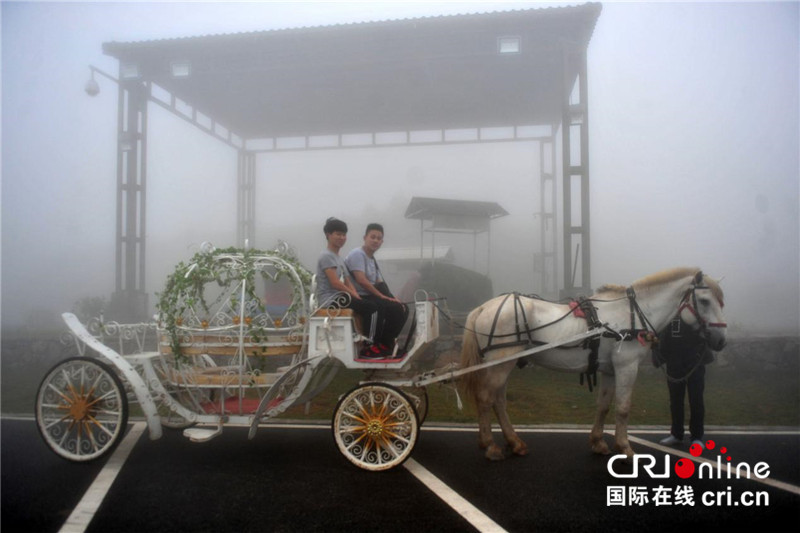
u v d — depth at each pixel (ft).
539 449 19.49
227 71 43.34
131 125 42.47
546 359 18.40
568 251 38.34
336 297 17.92
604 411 18.92
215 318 17.92
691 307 18.19
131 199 42.37
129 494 15.03
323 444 20.03
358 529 12.86
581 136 38.50
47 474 16.63
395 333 18.88
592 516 13.74
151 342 36.60
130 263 42.01
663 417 24.62
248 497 14.82
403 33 38.91
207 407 18.65
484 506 14.24
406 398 16.58
